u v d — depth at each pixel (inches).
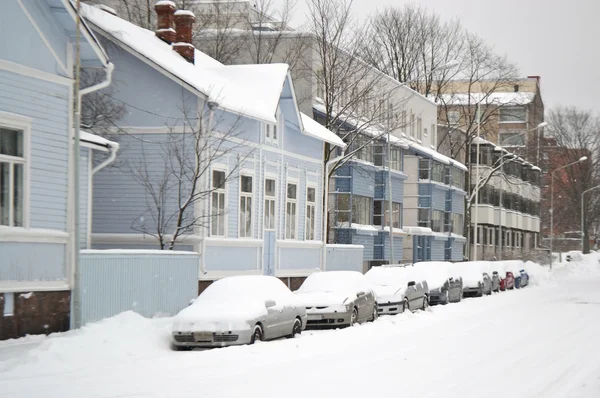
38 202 856.9
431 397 544.7
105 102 1220.5
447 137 3361.2
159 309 1003.9
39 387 573.9
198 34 2076.8
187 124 1198.9
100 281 910.4
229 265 1273.4
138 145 1214.9
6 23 825.5
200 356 740.0
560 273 3152.1
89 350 735.1
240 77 1425.9
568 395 556.7
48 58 876.6
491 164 3535.9
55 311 857.5
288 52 2003.0
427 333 979.9
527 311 1357.0
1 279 800.9
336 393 557.9
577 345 860.0
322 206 1660.9
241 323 818.2
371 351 797.2
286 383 597.3
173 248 1194.6
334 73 1939.0
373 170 2258.9
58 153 886.4
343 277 1130.7
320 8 2084.2
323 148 1662.2
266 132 1416.1
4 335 798.5
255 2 2340.1
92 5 1419.8
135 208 1213.7
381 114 1920.5
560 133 4594.0
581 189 4475.9
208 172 1211.2
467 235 2957.7
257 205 1375.5
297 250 1530.5
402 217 2524.6
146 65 1214.9
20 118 837.2
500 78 3198.8
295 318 940.6
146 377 620.7
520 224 4146.2
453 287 1604.3
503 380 621.0
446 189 2871.6
